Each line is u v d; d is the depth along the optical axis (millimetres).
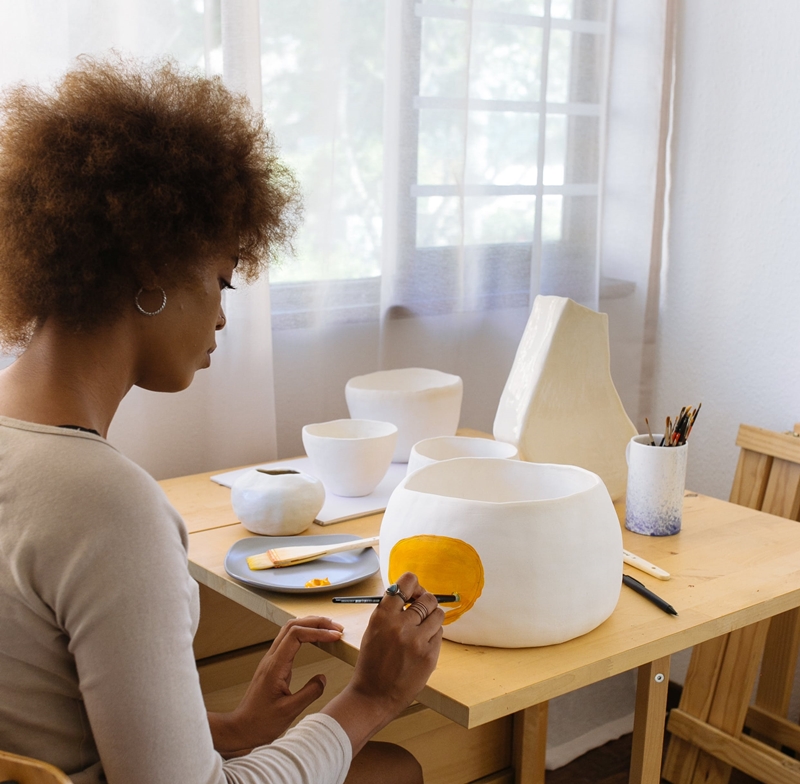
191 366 859
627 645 945
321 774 807
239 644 1457
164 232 760
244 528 1306
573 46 2090
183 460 1699
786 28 1963
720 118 2121
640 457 1272
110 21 1504
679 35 2199
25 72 1449
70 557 678
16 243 749
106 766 688
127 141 758
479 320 2104
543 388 1358
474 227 2049
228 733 979
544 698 870
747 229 2078
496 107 2012
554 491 1107
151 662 681
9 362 1481
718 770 1806
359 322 1922
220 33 1580
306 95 1722
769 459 1688
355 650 927
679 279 2244
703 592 1081
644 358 2305
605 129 2139
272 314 1801
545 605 925
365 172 1865
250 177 864
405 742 1428
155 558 697
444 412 1610
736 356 2129
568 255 2162
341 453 1375
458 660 917
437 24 1874
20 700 724
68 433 724
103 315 766
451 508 957
